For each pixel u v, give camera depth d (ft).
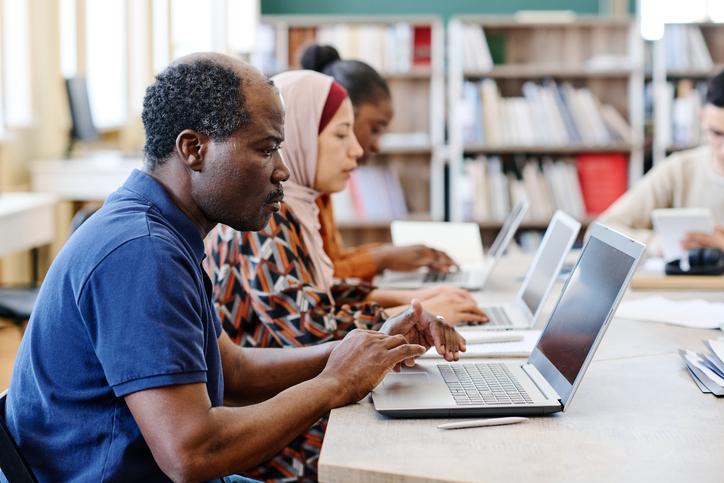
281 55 19.27
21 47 16.58
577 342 5.10
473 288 9.12
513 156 19.61
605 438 4.51
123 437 4.41
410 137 19.66
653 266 9.73
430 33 19.53
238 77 4.69
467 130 19.06
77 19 18.66
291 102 7.32
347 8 22.99
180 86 4.66
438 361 5.98
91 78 20.39
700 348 6.38
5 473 4.48
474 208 18.98
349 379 5.01
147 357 4.19
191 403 4.25
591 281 5.30
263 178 4.77
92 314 4.33
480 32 19.15
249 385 5.80
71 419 4.46
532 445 4.41
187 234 4.72
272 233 6.59
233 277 6.59
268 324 6.46
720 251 9.07
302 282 6.53
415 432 4.58
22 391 4.59
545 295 7.13
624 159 19.33
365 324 6.50
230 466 4.38
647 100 19.11
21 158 16.43
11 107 16.63
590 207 19.26
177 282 4.34
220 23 21.74
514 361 5.88
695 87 19.06
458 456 4.25
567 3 23.08
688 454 4.29
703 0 21.33
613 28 19.58
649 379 5.59
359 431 4.59
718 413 4.91
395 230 11.14
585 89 19.39
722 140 11.25
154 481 4.49
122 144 20.43
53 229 15.57
